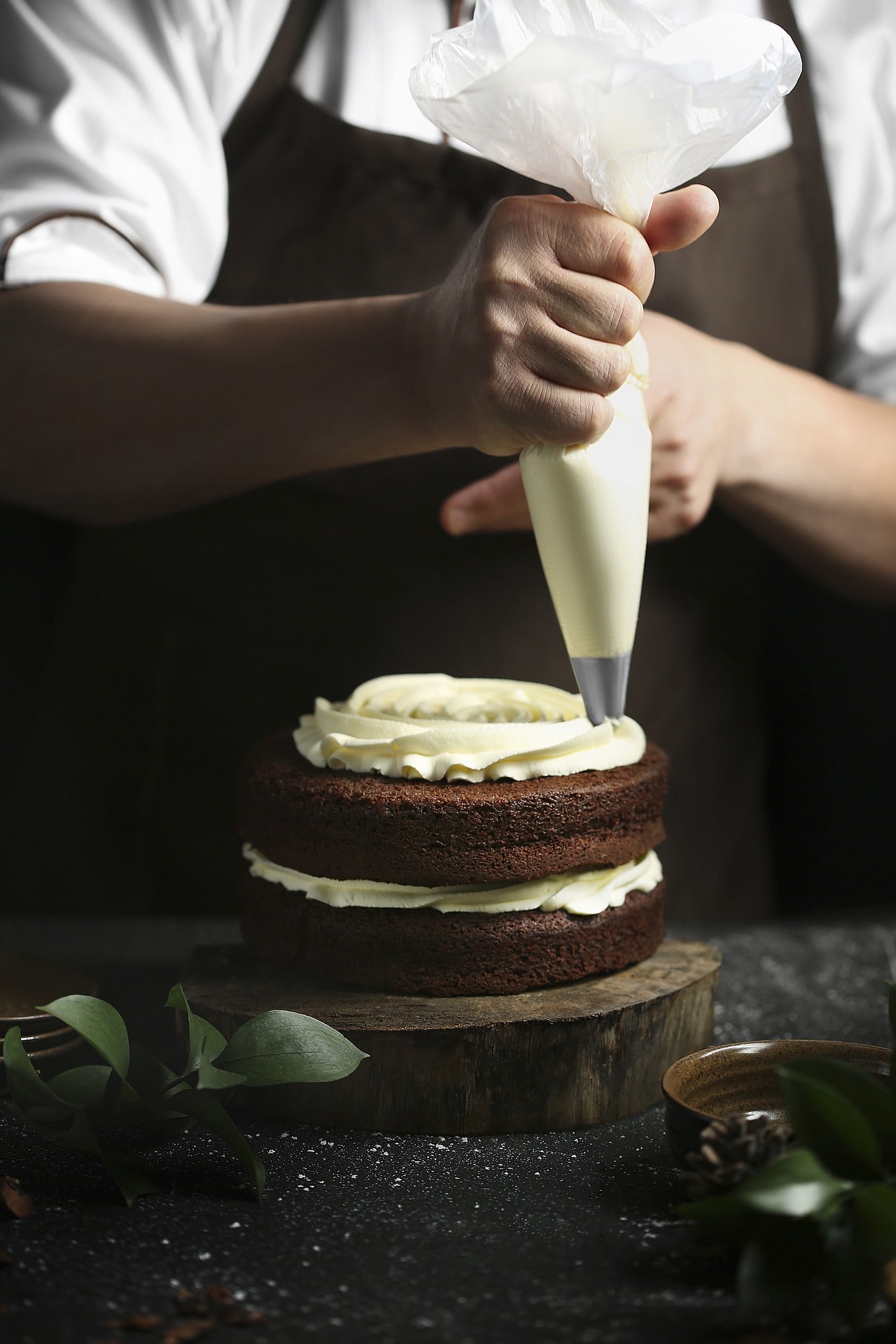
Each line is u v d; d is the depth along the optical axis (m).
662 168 0.75
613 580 0.77
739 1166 0.63
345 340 0.96
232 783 1.41
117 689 1.43
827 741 1.93
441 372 0.84
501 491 1.15
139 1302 0.60
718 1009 1.02
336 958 0.88
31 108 1.17
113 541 1.42
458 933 0.86
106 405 1.08
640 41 0.72
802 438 1.27
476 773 0.88
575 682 1.37
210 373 1.02
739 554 1.47
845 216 1.40
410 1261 0.65
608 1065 0.83
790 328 1.42
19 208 1.14
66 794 1.45
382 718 0.94
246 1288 0.62
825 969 1.11
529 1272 0.64
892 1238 0.55
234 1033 0.81
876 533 1.35
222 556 1.38
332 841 0.87
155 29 1.18
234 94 1.28
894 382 1.47
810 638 1.91
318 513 1.36
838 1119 0.58
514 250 0.76
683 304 1.37
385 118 1.29
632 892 0.93
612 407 0.75
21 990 0.90
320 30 1.30
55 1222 0.68
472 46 0.73
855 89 1.37
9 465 1.19
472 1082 0.81
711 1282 0.63
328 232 1.31
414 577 1.36
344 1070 0.72
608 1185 0.74
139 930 1.17
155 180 1.19
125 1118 0.77
